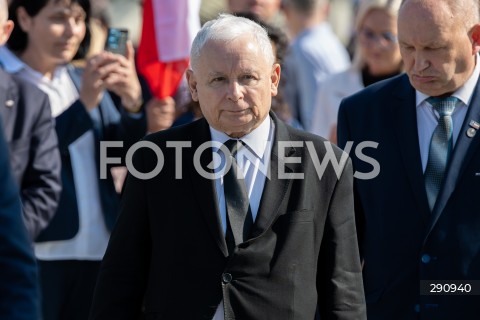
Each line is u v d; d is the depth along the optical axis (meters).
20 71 15.79
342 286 10.95
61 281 15.43
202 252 10.73
